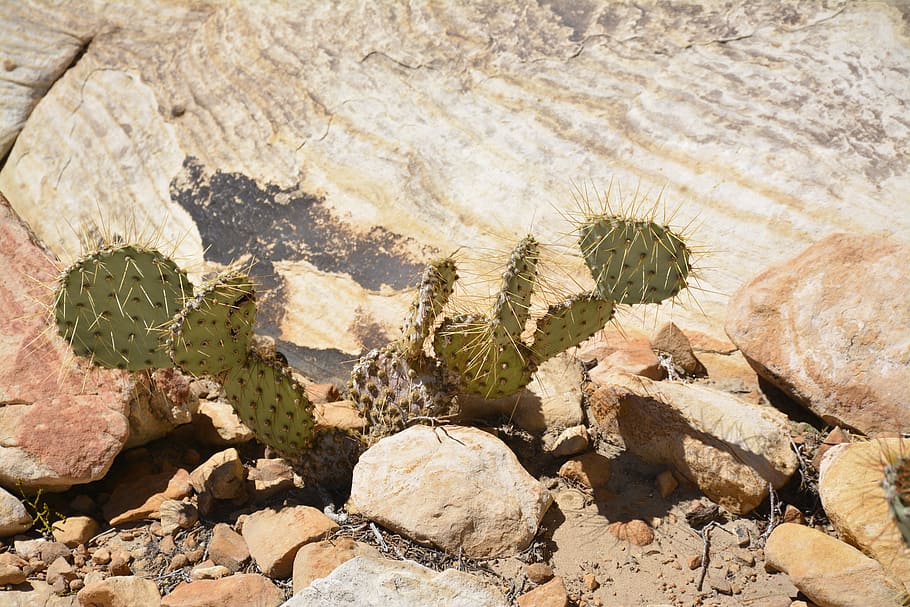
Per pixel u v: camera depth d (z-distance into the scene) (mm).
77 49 2189
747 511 1378
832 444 1437
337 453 1442
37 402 1463
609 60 1869
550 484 1438
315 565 1308
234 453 1468
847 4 1833
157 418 1514
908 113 1705
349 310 1729
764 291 1515
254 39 2066
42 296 1584
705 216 1691
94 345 1390
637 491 1420
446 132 1867
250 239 1846
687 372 1593
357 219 1815
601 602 1300
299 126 1938
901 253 1488
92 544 1394
